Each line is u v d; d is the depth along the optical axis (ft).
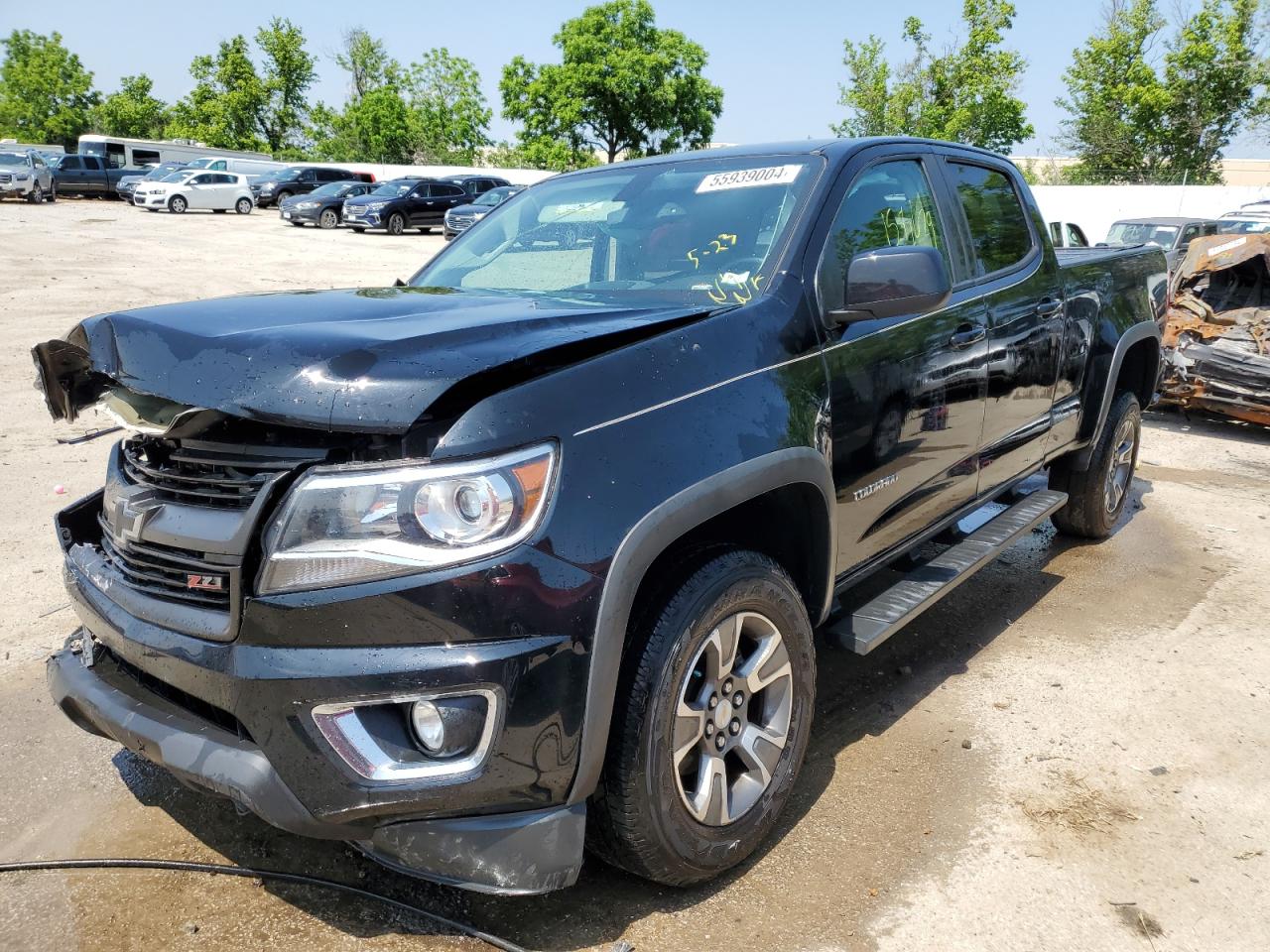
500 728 6.37
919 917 7.75
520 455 6.47
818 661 12.67
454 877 6.63
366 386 6.21
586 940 7.45
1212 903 7.96
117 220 95.30
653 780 7.14
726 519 8.48
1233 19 116.47
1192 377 26.63
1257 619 13.98
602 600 6.63
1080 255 16.11
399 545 6.27
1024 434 13.19
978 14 119.85
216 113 202.39
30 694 11.27
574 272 10.45
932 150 12.05
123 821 8.96
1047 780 9.79
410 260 68.33
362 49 200.54
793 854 8.57
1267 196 86.33
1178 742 10.57
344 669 6.23
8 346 33.01
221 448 6.91
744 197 10.16
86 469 20.35
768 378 8.29
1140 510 19.48
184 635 6.79
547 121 139.23
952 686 11.94
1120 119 124.47
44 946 7.33
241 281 52.95
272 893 7.97
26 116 217.36
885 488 9.98
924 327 10.43
